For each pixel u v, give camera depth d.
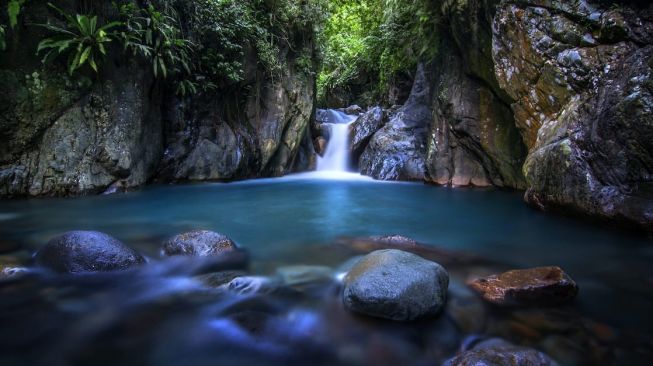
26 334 2.61
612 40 5.51
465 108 9.76
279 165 12.43
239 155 10.77
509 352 2.23
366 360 2.41
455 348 2.49
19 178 6.52
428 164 10.82
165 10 8.29
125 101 7.77
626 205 4.73
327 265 3.90
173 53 8.52
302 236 5.20
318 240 4.98
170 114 9.47
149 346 2.52
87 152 7.25
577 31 5.90
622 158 4.87
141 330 2.69
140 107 8.12
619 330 2.65
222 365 2.36
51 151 6.81
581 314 2.87
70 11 6.64
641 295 3.23
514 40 6.93
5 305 2.96
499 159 9.31
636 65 4.99
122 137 7.71
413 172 11.37
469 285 3.30
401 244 4.54
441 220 6.30
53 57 6.39
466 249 4.59
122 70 7.69
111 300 3.09
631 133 4.77
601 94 5.37
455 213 6.87
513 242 4.91
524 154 8.84
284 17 11.44
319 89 20.98
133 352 2.46
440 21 9.88
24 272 3.42
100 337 2.60
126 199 7.45
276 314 2.90
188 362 2.38
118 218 5.94
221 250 4.08
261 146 11.44
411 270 2.92
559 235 5.17
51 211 6.12
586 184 5.25
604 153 5.09
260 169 11.69
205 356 2.44
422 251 4.34
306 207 7.41
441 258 4.12
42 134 6.68
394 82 15.96
